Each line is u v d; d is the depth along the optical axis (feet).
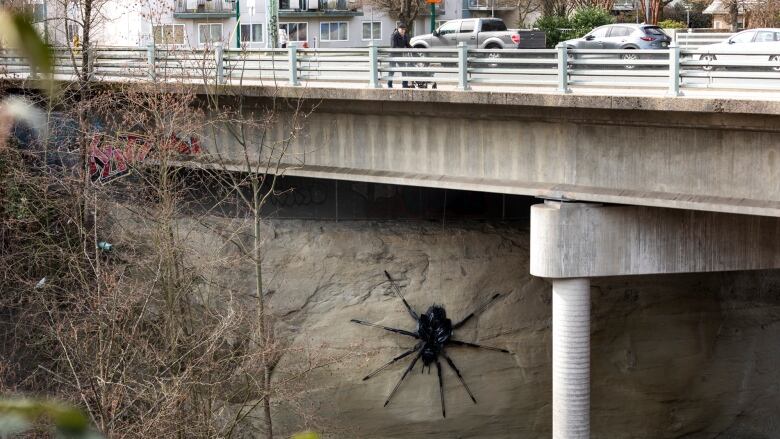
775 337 94.22
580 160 71.82
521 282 93.25
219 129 87.61
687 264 72.43
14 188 83.10
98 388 63.62
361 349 88.99
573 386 71.92
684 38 126.52
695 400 91.76
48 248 80.38
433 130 80.79
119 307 69.10
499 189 76.33
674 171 67.21
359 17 224.94
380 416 88.17
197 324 86.07
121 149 90.02
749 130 62.95
